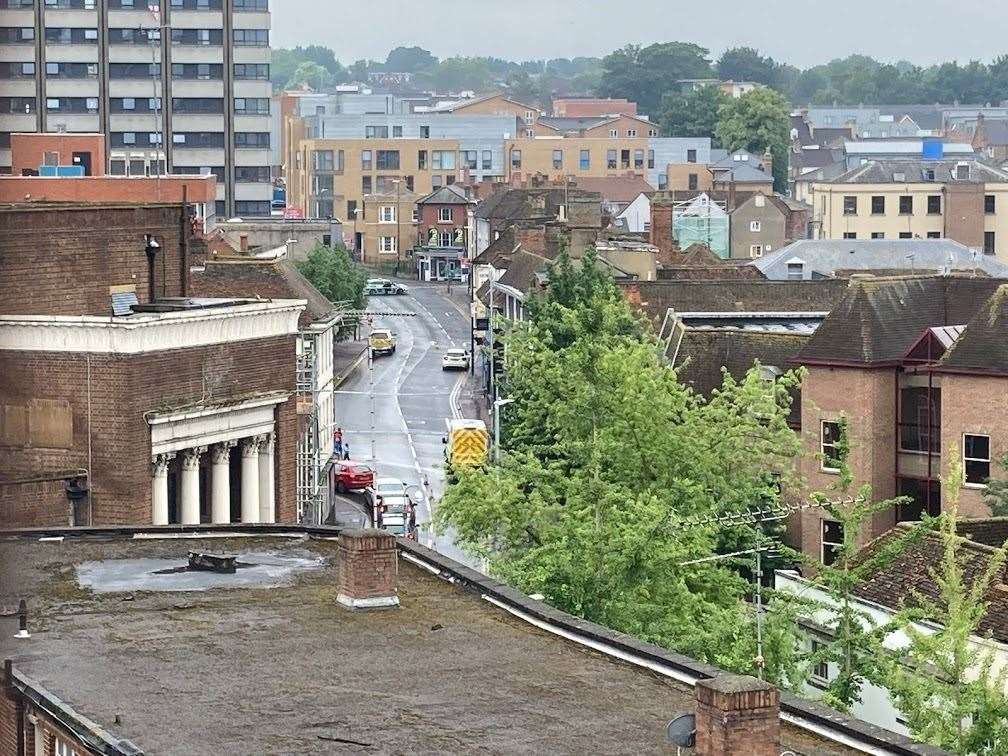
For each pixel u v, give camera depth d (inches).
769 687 1535.4
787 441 4101.9
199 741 1676.9
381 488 6259.8
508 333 5388.8
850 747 1636.3
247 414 4229.8
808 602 3193.9
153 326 3954.2
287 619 2113.7
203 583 2317.9
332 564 2429.9
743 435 4042.8
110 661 1946.4
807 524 5187.0
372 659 1934.1
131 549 2554.1
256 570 2393.0
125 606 2192.4
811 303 6988.2
